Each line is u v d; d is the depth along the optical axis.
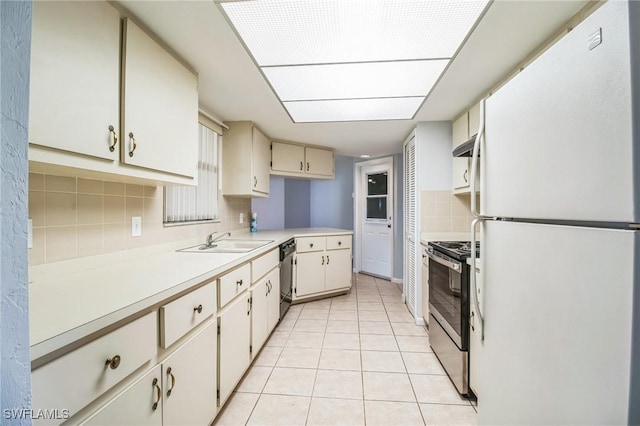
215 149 2.67
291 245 3.19
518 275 0.85
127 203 1.57
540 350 0.74
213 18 1.26
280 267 2.76
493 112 1.01
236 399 1.69
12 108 0.37
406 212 3.48
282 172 3.55
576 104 0.62
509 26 1.33
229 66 1.69
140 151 1.25
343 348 2.34
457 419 1.52
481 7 1.19
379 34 1.36
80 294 0.94
